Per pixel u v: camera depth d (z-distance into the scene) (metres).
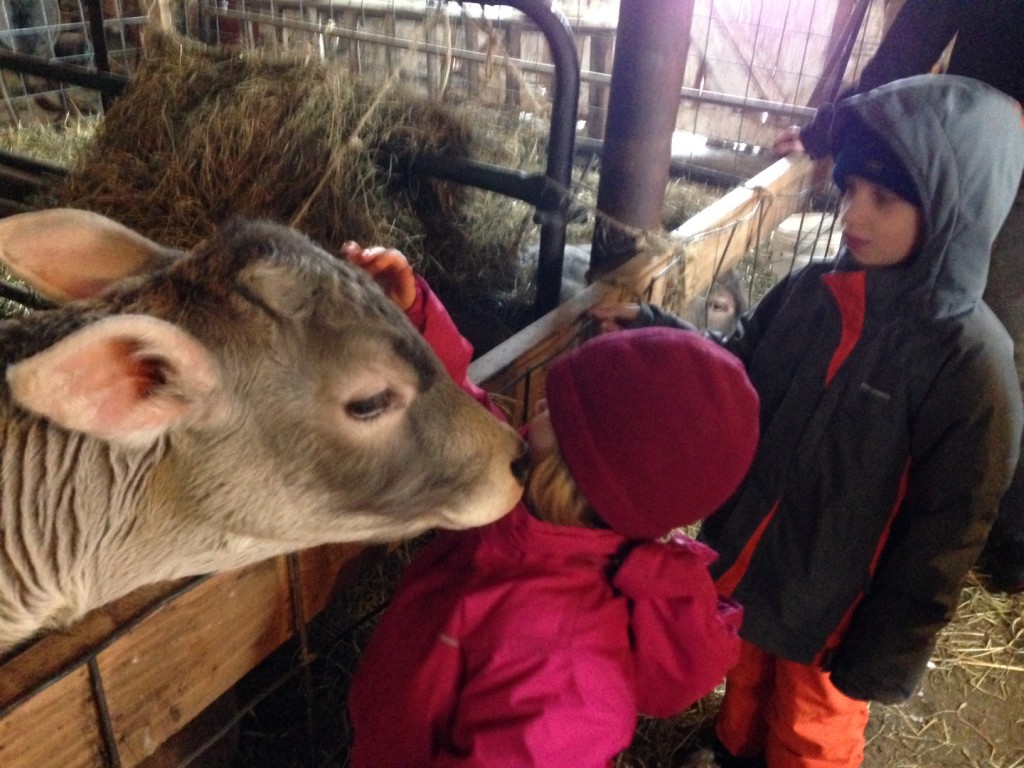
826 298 1.88
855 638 1.90
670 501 1.36
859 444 1.82
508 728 1.28
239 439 1.35
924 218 1.62
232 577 1.46
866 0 4.79
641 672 1.49
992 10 2.43
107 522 1.35
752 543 1.99
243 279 1.35
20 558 1.32
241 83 3.59
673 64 2.67
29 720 1.15
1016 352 2.89
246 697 2.43
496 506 1.51
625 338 1.39
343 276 1.40
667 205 4.60
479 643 1.37
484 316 3.55
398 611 1.55
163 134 3.67
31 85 6.70
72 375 1.09
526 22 5.67
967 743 2.63
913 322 1.72
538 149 4.14
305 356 1.35
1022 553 3.06
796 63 5.92
